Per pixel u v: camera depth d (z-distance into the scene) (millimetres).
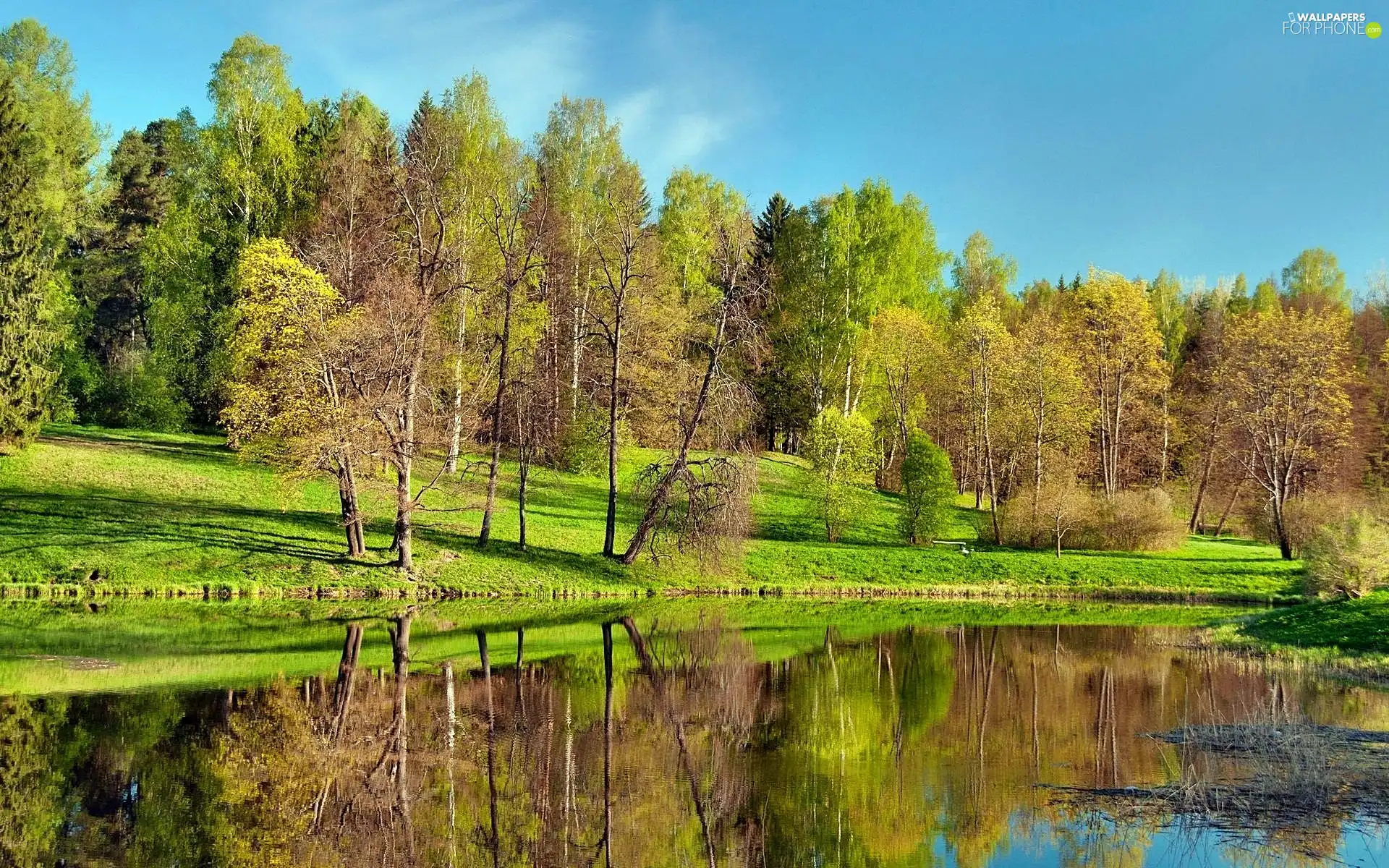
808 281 61969
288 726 15773
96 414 55625
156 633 23609
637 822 11875
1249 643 25344
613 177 50156
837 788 13180
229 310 45781
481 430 42000
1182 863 10047
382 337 30609
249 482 41656
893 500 60125
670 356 46188
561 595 35219
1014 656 24547
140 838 10852
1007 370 54469
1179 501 69062
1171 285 94438
